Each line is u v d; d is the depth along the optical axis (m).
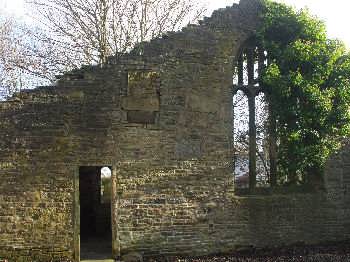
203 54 14.47
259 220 14.60
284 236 14.84
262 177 17.91
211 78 14.50
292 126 15.34
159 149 13.81
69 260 12.84
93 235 18.20
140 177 13.59
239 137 17.02
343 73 15.44
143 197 13.58
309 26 15.47
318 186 15.67
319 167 15.66
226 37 14.77
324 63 15.24
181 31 14.34
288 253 13.90
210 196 14.19
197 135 14.23
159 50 14.09
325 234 15.31
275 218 14.77
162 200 13.73
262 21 15.28
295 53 15.08
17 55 25.22
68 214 12.95
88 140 13.23
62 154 13.03
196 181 14.09
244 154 17.34
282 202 14.89
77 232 12.97
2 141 12.76
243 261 12.87
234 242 14.29
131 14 24.47
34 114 12.96
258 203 14.63
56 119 13.07
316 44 15.27
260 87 15.66
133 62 13.80
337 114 15.19
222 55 14.67
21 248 12.66
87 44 24.47
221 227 14.21
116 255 13.23
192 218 13.96
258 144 16.75
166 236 13.69
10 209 12.68
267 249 14.55
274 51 15.40
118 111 13.53
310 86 14.91
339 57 15.76
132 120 13.64
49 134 12.99
